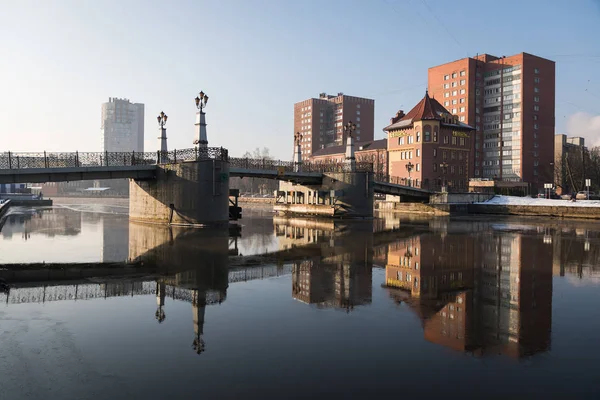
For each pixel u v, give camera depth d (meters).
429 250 24.92
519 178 119.25
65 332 10.19
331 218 54.31
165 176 41.56
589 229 40.19
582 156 107.06
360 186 54.28
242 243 27.75
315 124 177.25
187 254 22.83
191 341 9.61
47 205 90.62
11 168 33.91
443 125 94.06
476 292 14.53
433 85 132.12
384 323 11.00
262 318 11.38
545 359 8.66
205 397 7.05
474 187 90.56
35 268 18.58
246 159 50.41
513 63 121.06
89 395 7.16
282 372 8.02
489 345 9.45
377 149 120.12
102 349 9.13
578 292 14.62
